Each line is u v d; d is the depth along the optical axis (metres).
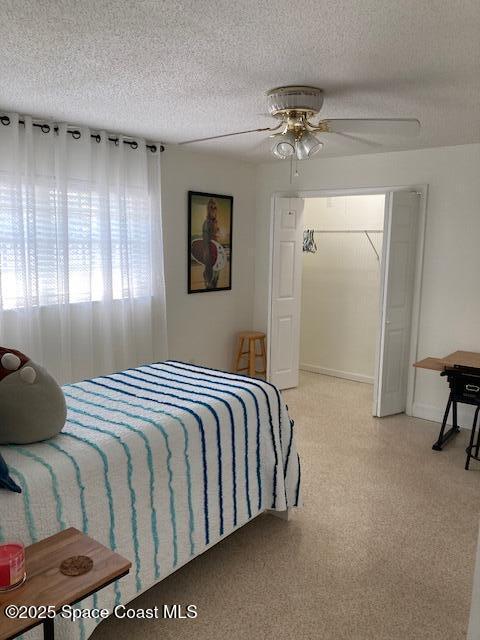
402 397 4.73
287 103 2.72
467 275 4.30
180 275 4.90
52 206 3.73
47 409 1.94
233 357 5.65
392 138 3.97
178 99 3.04
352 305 5.87
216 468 2.40
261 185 5.56
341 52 2.23
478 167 4.15
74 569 1.41
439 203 4.38
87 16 1.92
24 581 1.36
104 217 4.02
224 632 2.05
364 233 5.69
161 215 4.54
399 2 1.77
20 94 2.99
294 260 5.29
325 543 2.68
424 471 3.53
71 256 3.92
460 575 2.42
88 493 1.88
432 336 4.55
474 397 3.68
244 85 2.73
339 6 1.81
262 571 2.44
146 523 2.09
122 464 1.99
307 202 6.10
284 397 5.22
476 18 1.88
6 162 3.48
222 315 5.42
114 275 4.21
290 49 2.21
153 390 2.65
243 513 2.58
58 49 2.25
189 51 2.26
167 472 2.17
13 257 3.57
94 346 4.14
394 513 2.98
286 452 2.81
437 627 2.09
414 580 2.38
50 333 3.84
